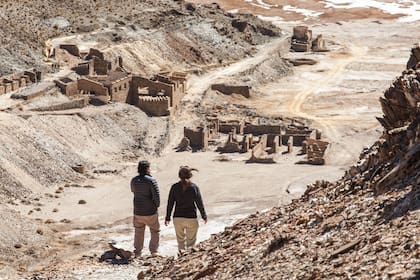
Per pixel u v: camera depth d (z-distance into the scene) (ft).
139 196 107.45
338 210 72.13
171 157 353.31
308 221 74.28
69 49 467.52
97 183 304.71
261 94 487.20
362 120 422.00
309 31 624.59
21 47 442.09
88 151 337.52
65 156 320.29
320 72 546.67
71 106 376.07
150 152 356.18
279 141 377.09
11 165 288.92
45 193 285.02
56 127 339.77
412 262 51.34
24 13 497.46
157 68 499.10
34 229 225.56
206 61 533.55
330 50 615.98
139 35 526.57
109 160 336.90
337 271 55.21
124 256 112.78
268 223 83.61
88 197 283.38
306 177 306.55
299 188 287.48
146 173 108.06
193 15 591.37
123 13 560.61
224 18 615.98
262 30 631.97
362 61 577.02
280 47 594.24
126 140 361.51
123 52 493.36
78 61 458.09
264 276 62.08
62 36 497.87
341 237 63.87
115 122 372.99
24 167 294.25
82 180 307.17
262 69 531.91
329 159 342.64
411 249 53.36
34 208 263.49
